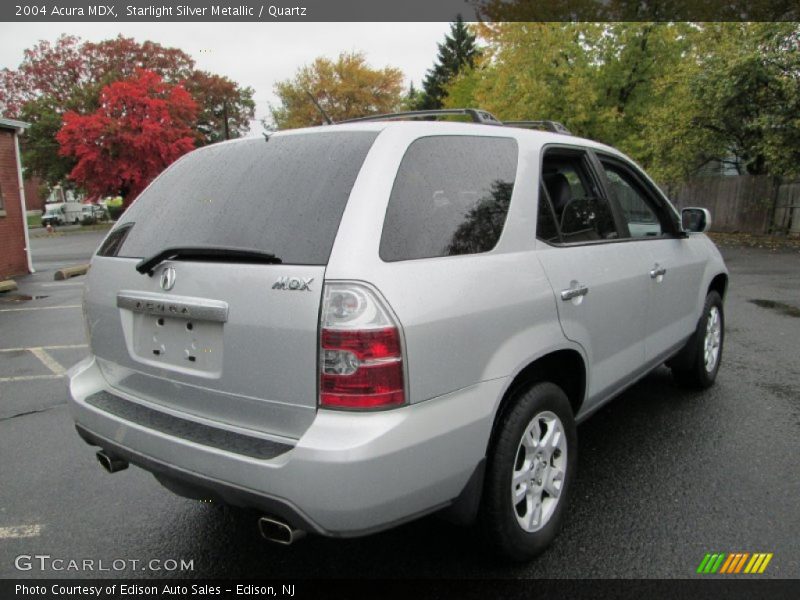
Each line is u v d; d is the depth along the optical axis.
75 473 3.83
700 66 16.52
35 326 8.62
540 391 2.69
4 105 43.97
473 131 2.75
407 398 2.11
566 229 3.11
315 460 2.00
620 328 3.37
